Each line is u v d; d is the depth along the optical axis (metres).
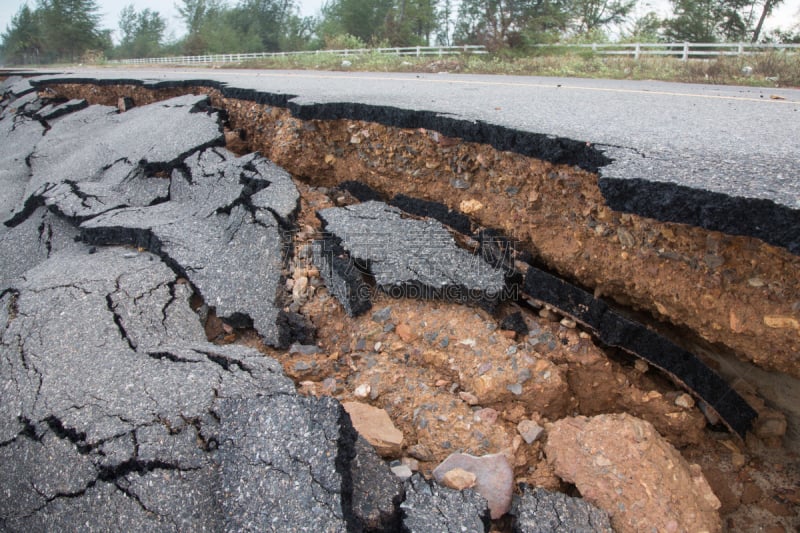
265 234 3.95
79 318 3.42
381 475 2.28
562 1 17.84
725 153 3.13
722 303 2.53
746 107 5.40
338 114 4.75
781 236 2.19
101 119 8.30
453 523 2.12
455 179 3.95
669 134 3.70
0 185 7.16
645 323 3.12
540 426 2.68
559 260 3.30
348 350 3.19
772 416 2.86
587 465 2.38
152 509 2.26
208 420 2.55
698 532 2.19
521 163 3.51
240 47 42.88
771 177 2.55
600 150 3.13
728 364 2.92
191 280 3.80
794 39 22.14
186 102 7.04
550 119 4.16
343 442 2.17
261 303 3.52
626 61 11.70
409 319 3.20
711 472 2.73
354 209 4.11
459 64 13.50
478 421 2.67
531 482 2.47
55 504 2.37
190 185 5.07
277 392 2.74
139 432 2.53
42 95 10.80
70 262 4.24
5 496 2.47
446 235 3.69
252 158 4.98
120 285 3.72
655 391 2.94
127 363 3.04
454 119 3.85
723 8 26.42
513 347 2.92
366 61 16.02
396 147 4.36
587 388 2.95
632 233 2.87
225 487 2.17
